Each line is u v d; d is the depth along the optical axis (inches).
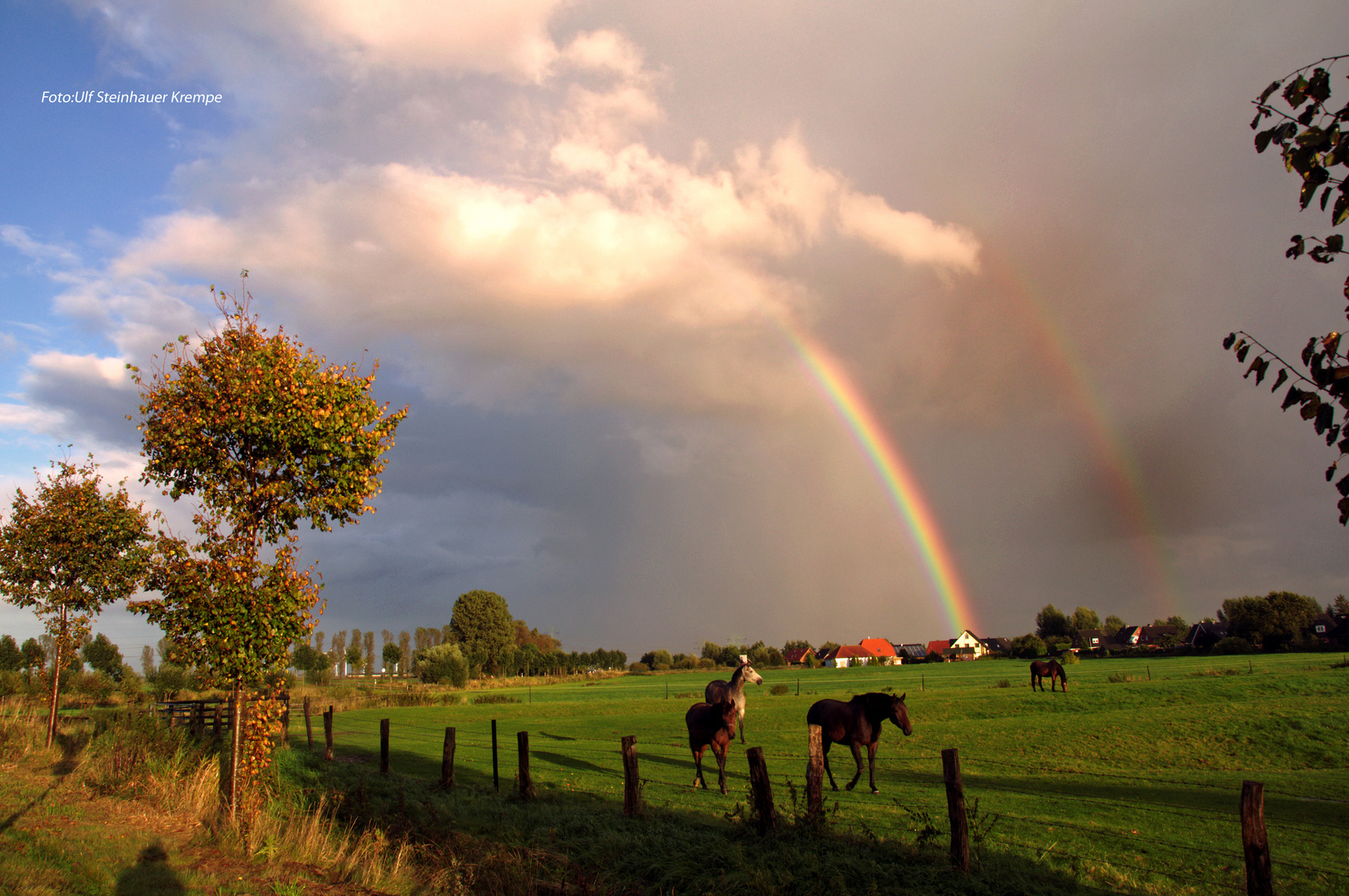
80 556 901.8
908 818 607.5
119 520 933.8
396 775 839.1
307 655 3238.2
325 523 605.9
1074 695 1787.6
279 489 567.2
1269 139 171.9
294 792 656.4
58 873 382.3
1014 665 4837.6
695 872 423.5
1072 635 7347.4
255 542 578.6
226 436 581.6
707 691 1164.5
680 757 1095.0
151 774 647.8
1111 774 911.0
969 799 714.8
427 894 410.0
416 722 1803.6
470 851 465.7
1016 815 640.4
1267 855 341.1
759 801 485.7
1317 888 448.5
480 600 6240.2
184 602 549.6
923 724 1446.9
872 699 767.7
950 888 379.9
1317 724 1145.4
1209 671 2593.5
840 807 664.4
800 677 4431.6
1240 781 853.2
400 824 527.8
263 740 577.0
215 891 389.7
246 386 563.2
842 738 767.1
